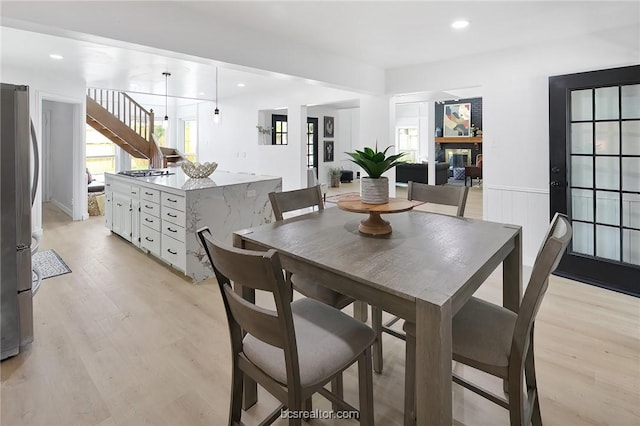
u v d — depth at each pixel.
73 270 3.71
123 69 5.30
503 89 3.98
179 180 4.14
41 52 4.36
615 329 2.49
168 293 3.17
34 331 2.50
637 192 3.13
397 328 2.52
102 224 5.82
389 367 2.12
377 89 4.97
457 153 12.09
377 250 1.55
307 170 7.03
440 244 1.63
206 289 3.27
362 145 5.62
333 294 1.90
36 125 5.15
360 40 3.71
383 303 1.23
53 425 1.67
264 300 3.12
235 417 1.46
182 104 10.09
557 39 3.58
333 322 1.49
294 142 6.87
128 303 2.96
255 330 1.21
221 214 3.66
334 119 11.51
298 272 1.52
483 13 3.01
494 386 1.95
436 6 2.90
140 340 2.40
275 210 2.20
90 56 4.55
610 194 3.28
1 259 2.12
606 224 3.32
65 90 5.62
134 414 1.74
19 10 2.30
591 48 3.39
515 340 1.28
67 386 1.93
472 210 7.10
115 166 9.73
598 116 3.29
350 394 1.91
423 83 4.71
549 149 3.57
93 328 2.55
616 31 3.25
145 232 4.12
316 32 3.53
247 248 1.77
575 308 2.81
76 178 6.07
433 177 8.45
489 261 1.45
